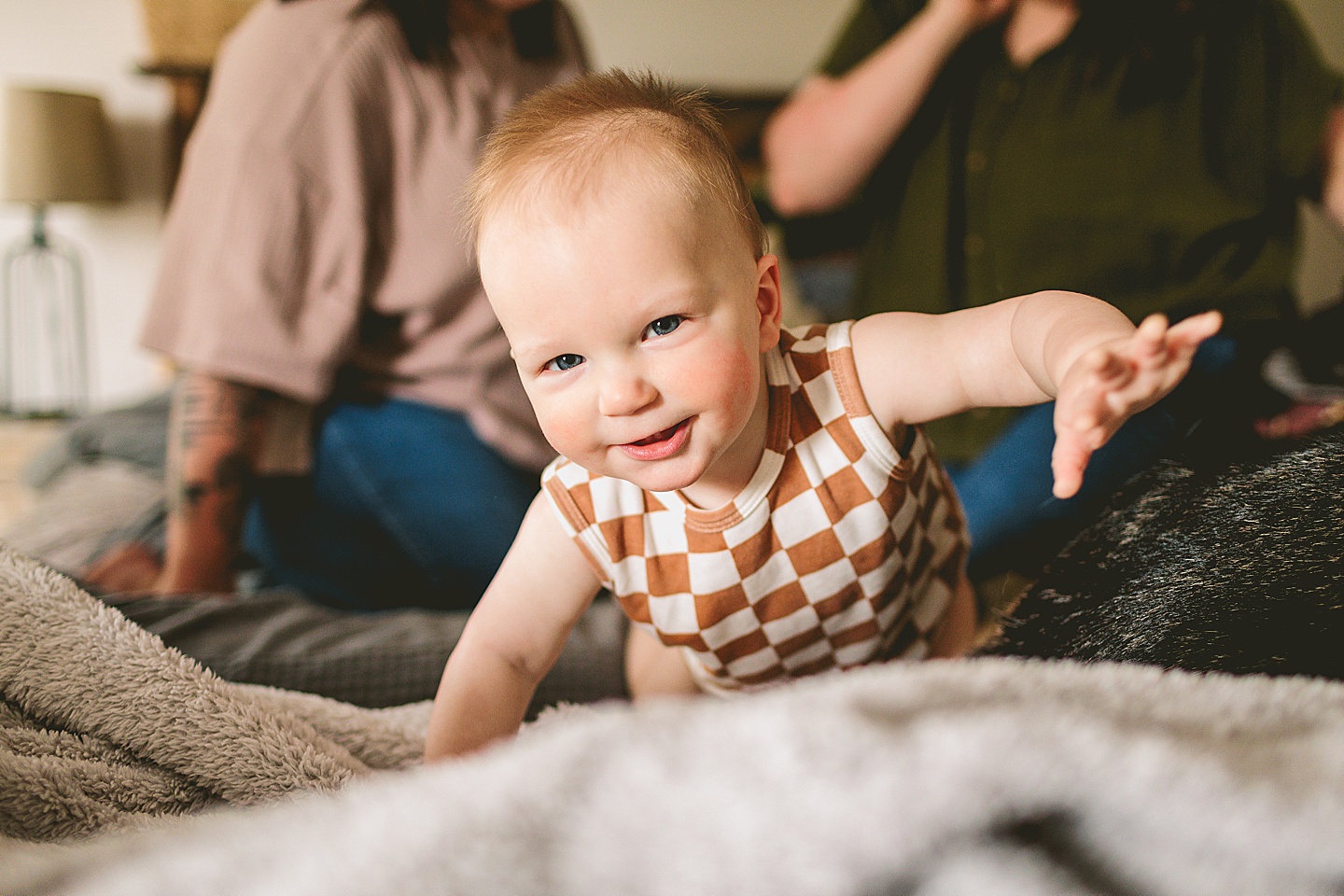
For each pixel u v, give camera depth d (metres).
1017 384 0.59
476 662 0.70
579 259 0.53
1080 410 0.40
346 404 1.45
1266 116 1.55
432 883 0.22
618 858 0.23
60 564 1.44
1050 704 0.25
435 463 1.42
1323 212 1.67
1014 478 1.30
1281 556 0.41
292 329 1.32
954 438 1.63
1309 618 0.38
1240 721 0.27
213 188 1.34
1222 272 1.54
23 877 0.27
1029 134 1.60
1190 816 0.22
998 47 1.68
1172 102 1.55
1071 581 0.53
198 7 3.12
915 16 1.89
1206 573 0.44
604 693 0.86
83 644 0.53
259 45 1.39
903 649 0.81
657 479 0.57
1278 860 0.22
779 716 0.25
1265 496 0.45
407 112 1.41
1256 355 1.19
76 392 3.57
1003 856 0.23
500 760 0.27
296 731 0.56
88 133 3.21
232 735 0.52
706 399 0.55
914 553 0.73
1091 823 0.23
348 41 1.38
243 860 0.24
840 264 2.21
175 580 1.29
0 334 3.47
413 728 0.71
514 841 0.23
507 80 1.52
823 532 0.68
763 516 0.66
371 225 1.39
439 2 1.45
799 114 1.94
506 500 1.43
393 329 1.47
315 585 1.44
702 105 0.65
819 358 0.67
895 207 1.79
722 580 0.68
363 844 0.23
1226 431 0.57
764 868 0.22
